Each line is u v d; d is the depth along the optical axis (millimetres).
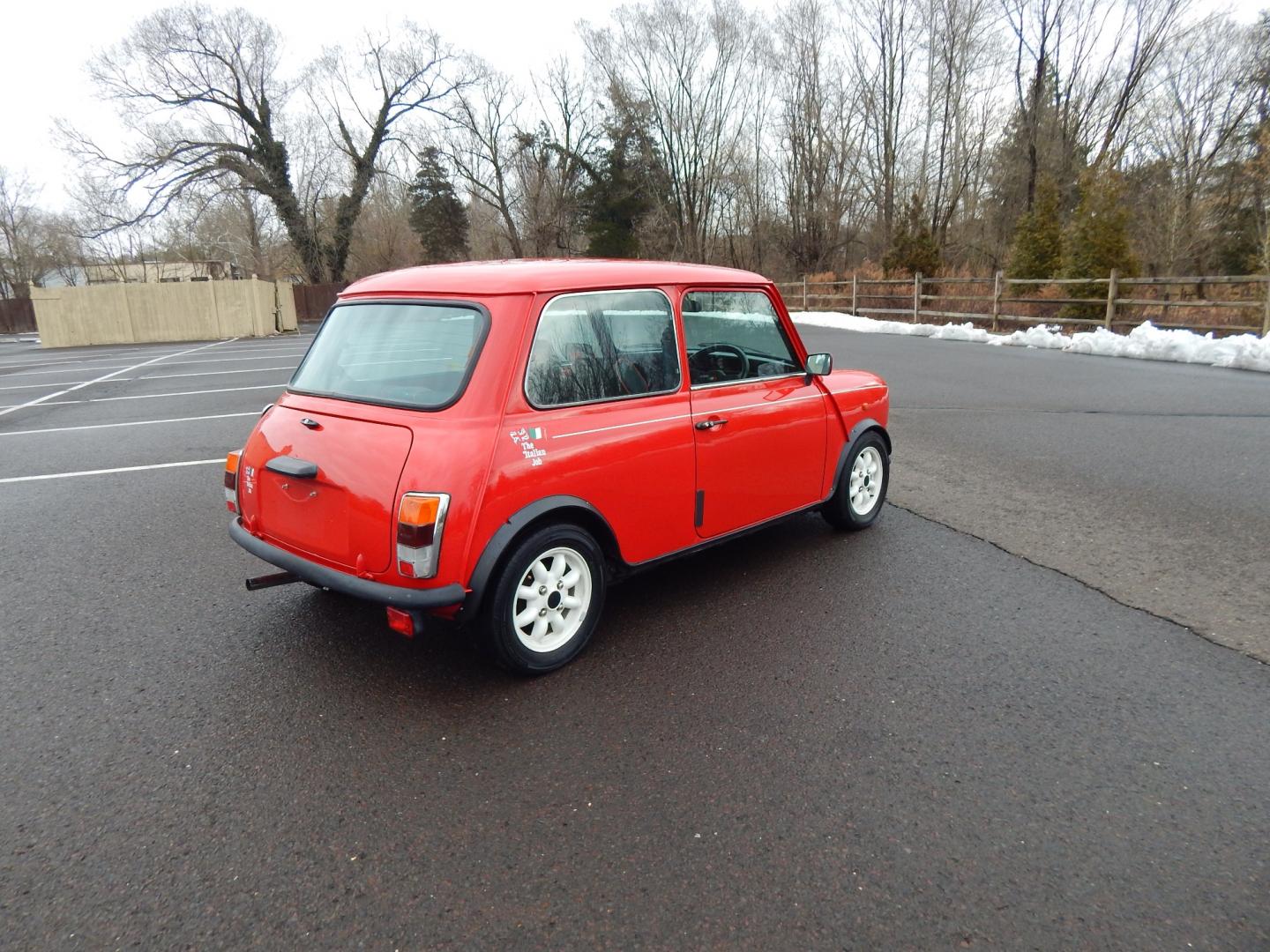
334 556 3293
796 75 40250
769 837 2492
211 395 12078
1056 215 22188
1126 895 2242
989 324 21203
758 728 3094
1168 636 3805
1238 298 17922
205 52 35500
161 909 2232
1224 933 2104
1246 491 6027
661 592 4414
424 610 3047
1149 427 8383
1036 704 3234
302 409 3613
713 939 2109
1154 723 3098
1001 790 2709
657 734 3062
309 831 2549
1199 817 2564
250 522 3775
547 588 3453
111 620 4141
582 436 3434
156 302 26125
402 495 3047
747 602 4262
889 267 26328
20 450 8344
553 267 3574
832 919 2170
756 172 44406
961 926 2139
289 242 42875
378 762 2902
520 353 3264
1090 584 4430
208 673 3568
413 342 3414
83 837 2523
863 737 3025
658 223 44875
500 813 2623
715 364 4188
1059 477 6543
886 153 38156
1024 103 32875
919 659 3615
